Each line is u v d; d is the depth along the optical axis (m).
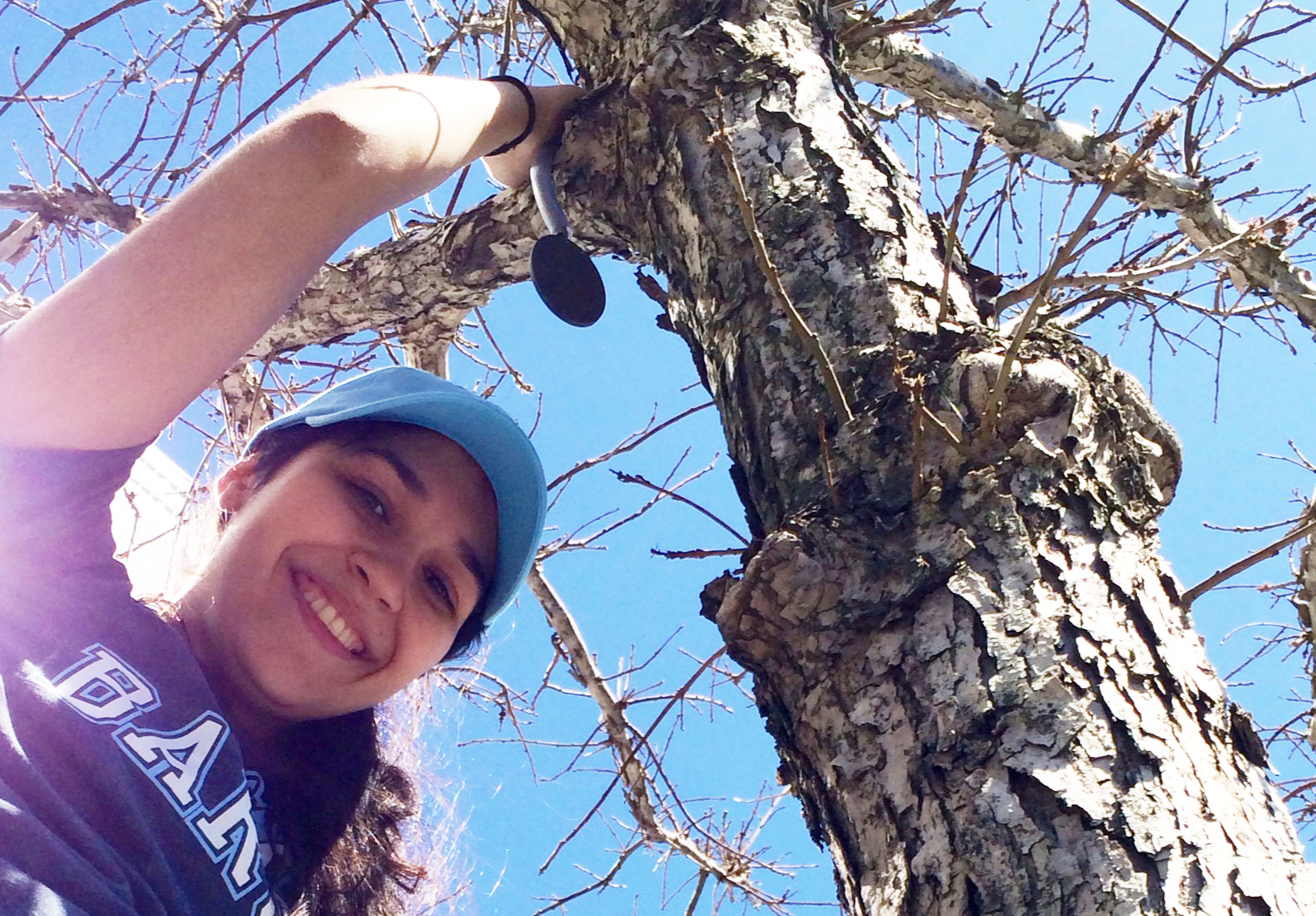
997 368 0.76
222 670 0.82
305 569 0.83
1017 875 0.65
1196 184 1.30
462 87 0.85
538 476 0.92
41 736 0.68
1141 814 0.66
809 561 0.73
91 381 0.67
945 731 0.69
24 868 0.64
